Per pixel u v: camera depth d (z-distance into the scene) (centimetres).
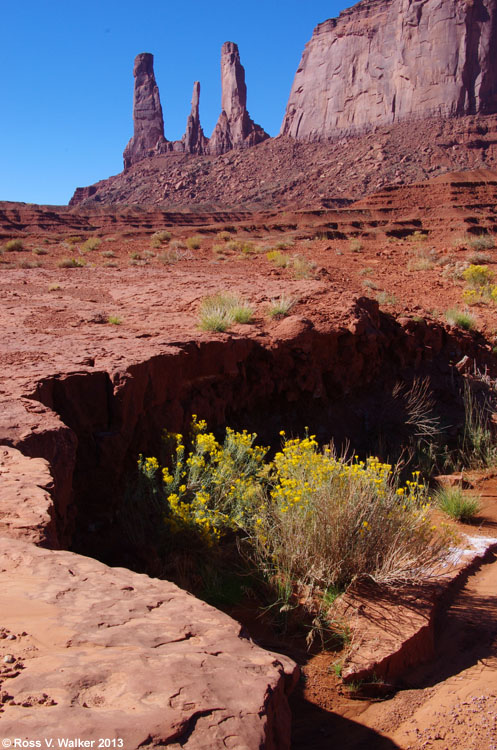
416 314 1376
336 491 527
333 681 407
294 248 2977
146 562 524
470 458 1019
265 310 1193
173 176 18150
